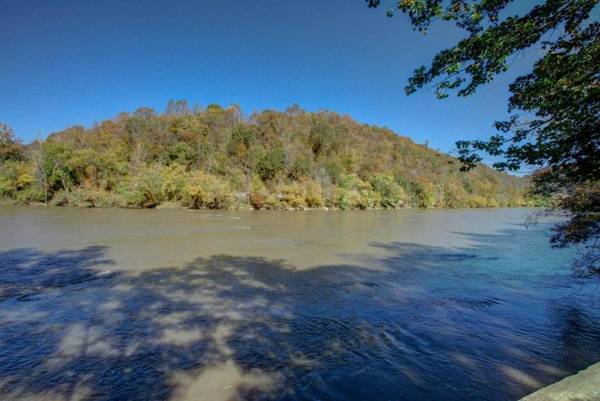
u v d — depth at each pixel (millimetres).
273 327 7180
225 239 19875
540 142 4012
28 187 52062
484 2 3117
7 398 4598
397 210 65562
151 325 7129
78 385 4930
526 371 5512
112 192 51594
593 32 3350
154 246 16859
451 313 8188
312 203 57750
